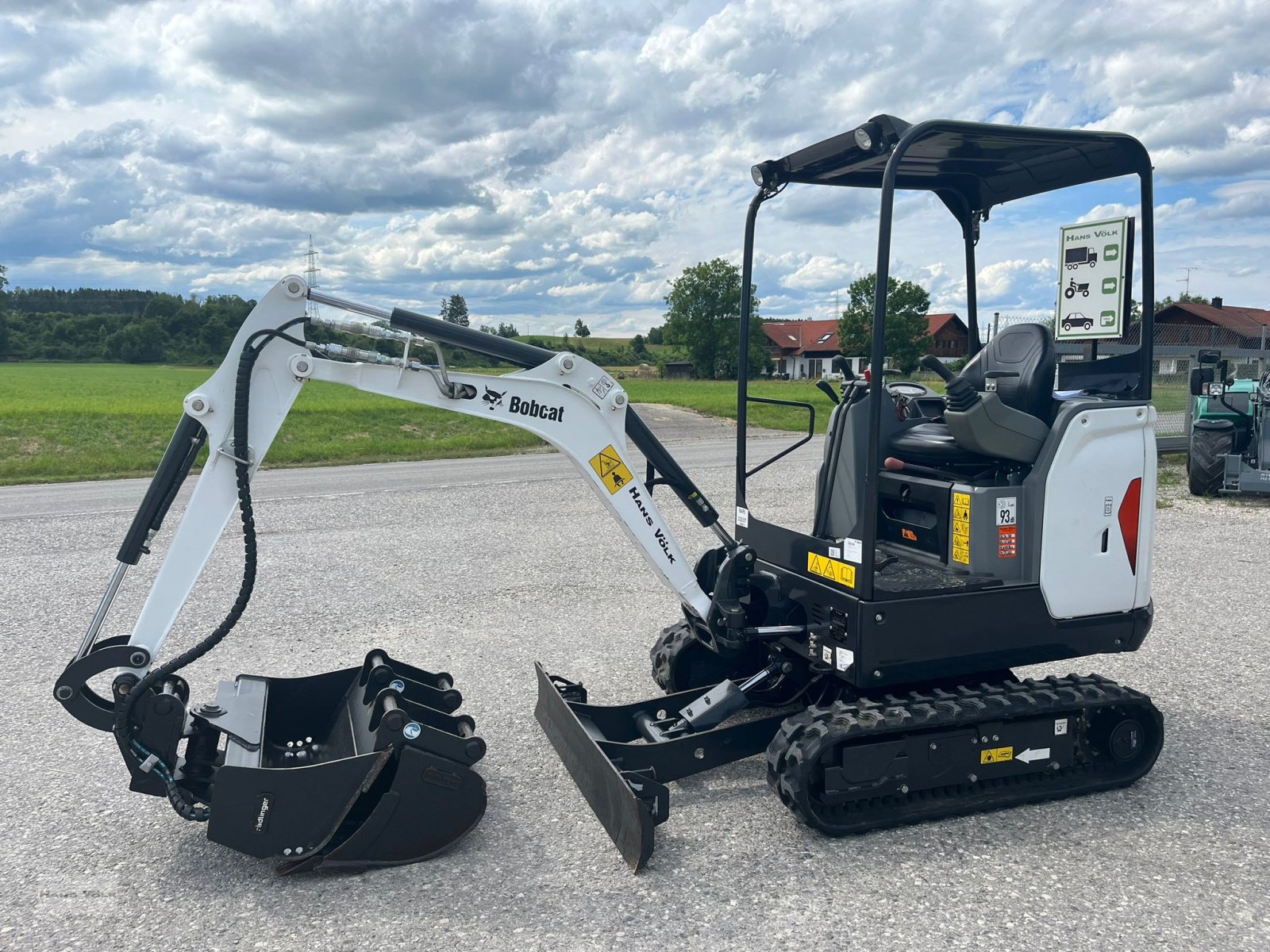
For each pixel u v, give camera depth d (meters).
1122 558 3.96
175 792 3.35
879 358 3.48
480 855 3.41
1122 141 3.81
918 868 3.30
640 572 7.62
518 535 9.12
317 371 3.57
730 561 4.09
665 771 3.79
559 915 3.01
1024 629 3.81
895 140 3.55
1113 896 3.11
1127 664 5.45
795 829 3.60
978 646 3.73
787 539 4.19
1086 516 3.87
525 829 3.61
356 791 3.27
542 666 4.91
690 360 66.69
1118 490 3.92
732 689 4.07
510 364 3.87
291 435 19.75
